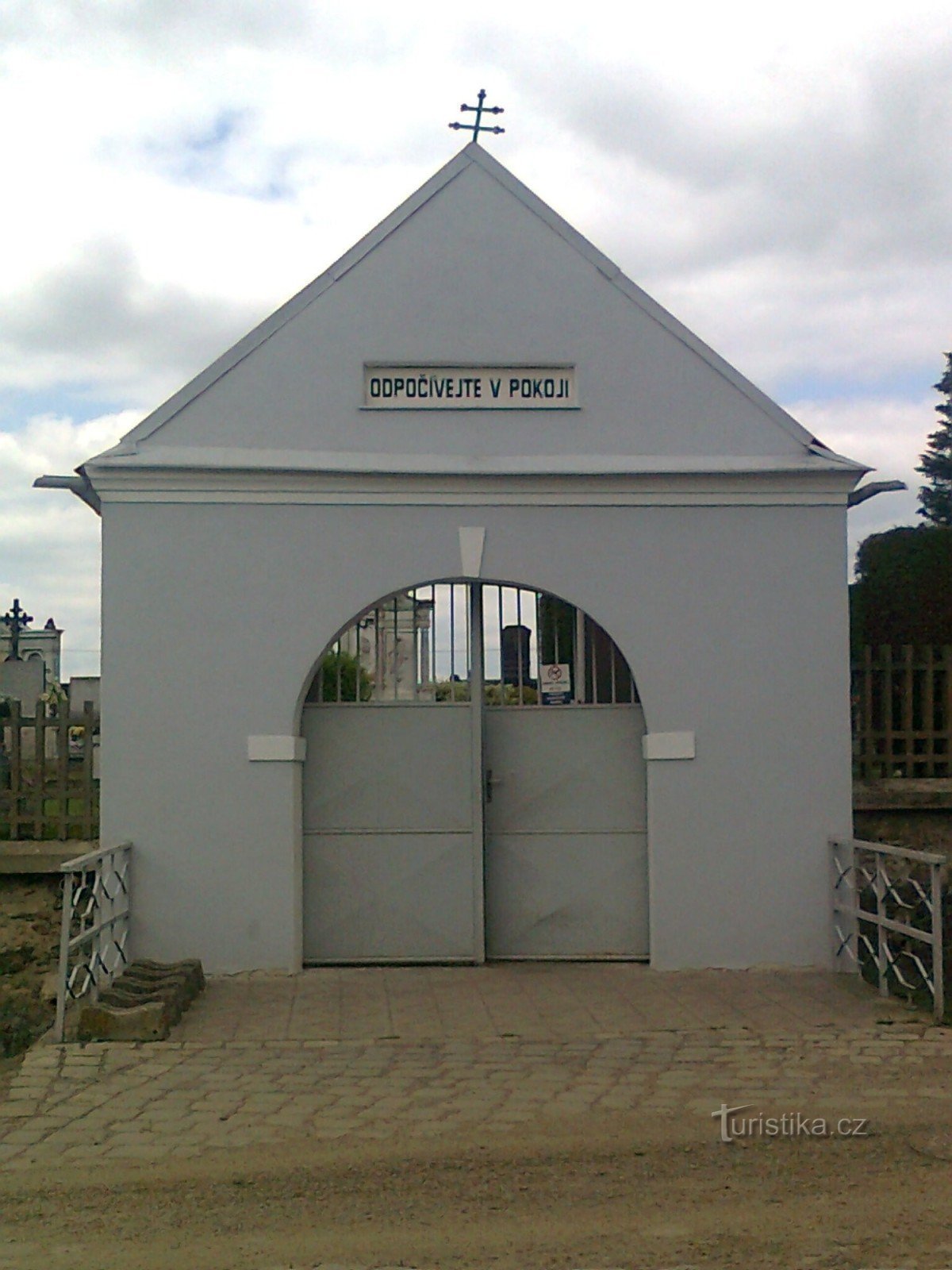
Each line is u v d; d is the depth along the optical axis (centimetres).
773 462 1012
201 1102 690
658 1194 563
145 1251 510
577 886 1031
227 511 993
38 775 1039
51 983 974
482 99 1042
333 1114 670
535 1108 678
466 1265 491
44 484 1000
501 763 1038
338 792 1023
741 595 1012
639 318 1023
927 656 1092
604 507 1010
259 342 1007
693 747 1003
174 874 977
